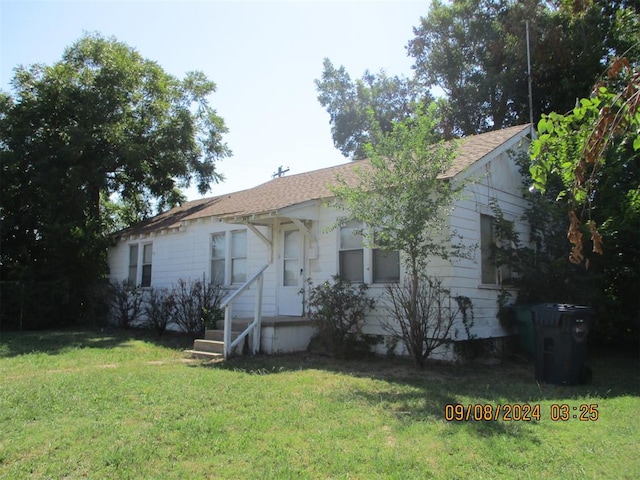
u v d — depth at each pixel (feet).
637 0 61.26
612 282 40.60
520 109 76.69
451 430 17.03
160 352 36.81
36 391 22.21
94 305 56.95
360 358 34.22
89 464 13.93
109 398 20.99
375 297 35.50
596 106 10.70
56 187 64.39
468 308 32.96
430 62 89.86
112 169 70.90
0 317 55.93
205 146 81.46
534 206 39.34
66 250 59.93
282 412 19.04
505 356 36.14
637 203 33.73
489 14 83.61
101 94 68.39
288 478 12.98
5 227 61.72
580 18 60.13
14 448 15.05
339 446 15.37
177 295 48.19
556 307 26.68
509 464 14.15
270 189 53.83
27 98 66.39
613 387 25.88
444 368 30.73
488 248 36.86
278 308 42.19
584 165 10.11
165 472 13.41
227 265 47.55
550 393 23.61
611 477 13.34
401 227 28.94
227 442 15.62
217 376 26.32
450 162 29.25
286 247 42.32
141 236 58.59
